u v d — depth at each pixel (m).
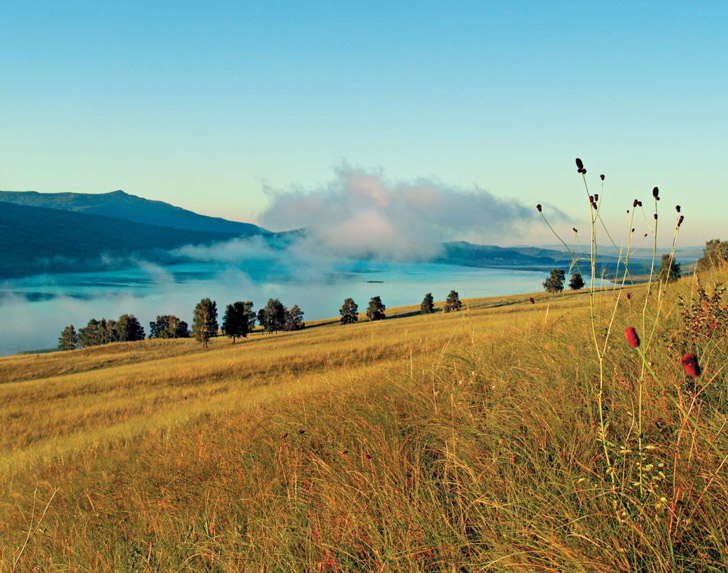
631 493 2.22
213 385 25.50
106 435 12.48
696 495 2.06
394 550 2.37
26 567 3.86
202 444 6.30
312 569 2.56
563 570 1.89
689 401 2.66
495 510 2.51
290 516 3.15
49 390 29.81
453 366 5.21
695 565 1.84
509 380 4.07
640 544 1.95
